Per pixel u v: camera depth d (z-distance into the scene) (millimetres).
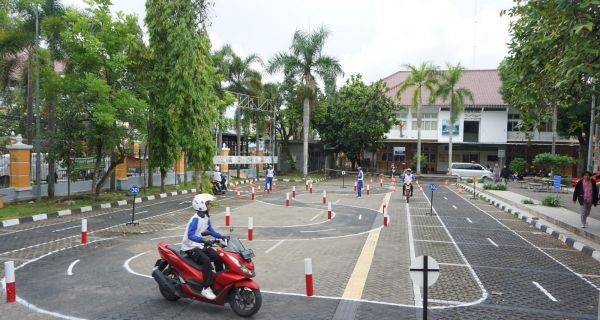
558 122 38594
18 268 10086
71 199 21875
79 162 22266
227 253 7254
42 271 9836
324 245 12984
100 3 21391
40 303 7766
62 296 8148
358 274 9836
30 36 22969
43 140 21844
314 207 22297
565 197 28609
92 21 21594
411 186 26562
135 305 7719
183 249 7707
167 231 15078
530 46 12648
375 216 19484
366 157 58500
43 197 22625
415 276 6191
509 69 14641
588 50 10648
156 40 22516
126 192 26438
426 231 15977
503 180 44406
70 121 20484
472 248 13180
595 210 21625
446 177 44625
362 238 14203
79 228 15523
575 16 10922
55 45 23297
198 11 22188
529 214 20562
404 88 45062
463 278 9844
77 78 20812
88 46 20328
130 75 23016
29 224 16297
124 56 21875
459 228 16859
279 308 7641
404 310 7684
